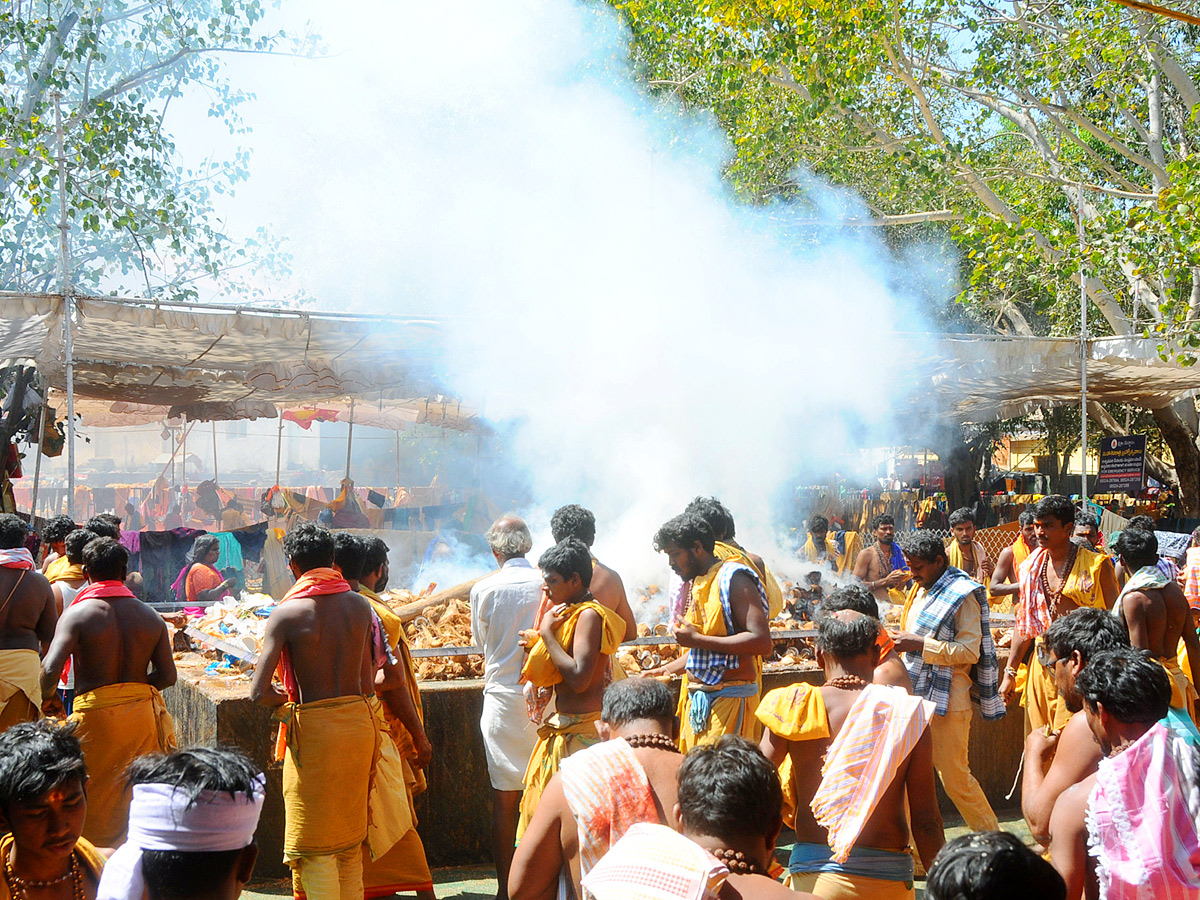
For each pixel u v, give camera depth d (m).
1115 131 16.94
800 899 2.03
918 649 5.17
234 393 14.90
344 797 3.90
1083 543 5.81
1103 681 2.45
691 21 15.38
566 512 4.78
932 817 2.99
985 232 12.02
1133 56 13.38
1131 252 12.08
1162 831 2.27
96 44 13.92
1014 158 15.66
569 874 2.61
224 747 2.07
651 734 2.71
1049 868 1.67
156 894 1.91
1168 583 4.86
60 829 2.16
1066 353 10.41
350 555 4.55
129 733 4.55
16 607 5.36
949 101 16.69
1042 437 25.97
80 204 12.65
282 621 3.92
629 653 6.30
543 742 3.97
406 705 4.53
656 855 2.02
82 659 4.56
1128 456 15.85
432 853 5.43
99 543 4.73
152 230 15.16
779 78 15.11
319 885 3.82
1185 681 4.83
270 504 16.67
